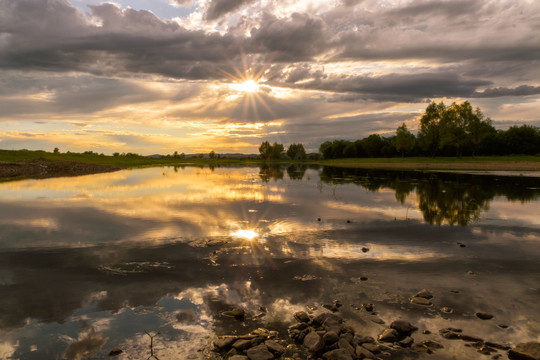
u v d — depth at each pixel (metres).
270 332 6.24
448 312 7.04
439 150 108.12
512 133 103.69
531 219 16.03
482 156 98.44
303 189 28.36
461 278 8.83
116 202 20.41
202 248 11.12
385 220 15.66
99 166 59.78
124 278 8.65
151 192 25.55
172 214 16.69
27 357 5.46
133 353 5.59
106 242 11.74
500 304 7.38
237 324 6.54
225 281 8.52
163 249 10.98
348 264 9.79
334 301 7.48
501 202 21.19
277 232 13.27
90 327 6.36
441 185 31.88
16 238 12.20
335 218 16.05
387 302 7.48
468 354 5.59
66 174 45.12
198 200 21.44
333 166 81.88
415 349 5.72
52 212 17.09
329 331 6.07
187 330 6.30
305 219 15.75
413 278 8.81
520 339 6.03
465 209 18.59
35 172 47.41
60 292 7.83
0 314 6.80
